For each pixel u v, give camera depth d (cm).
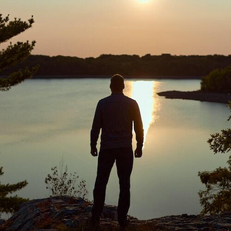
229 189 1767
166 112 13588
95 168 5478
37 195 3888
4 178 4956
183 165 5866
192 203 3825
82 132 9131
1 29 1722
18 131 9288
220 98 17950
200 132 9512
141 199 3925
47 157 6406
